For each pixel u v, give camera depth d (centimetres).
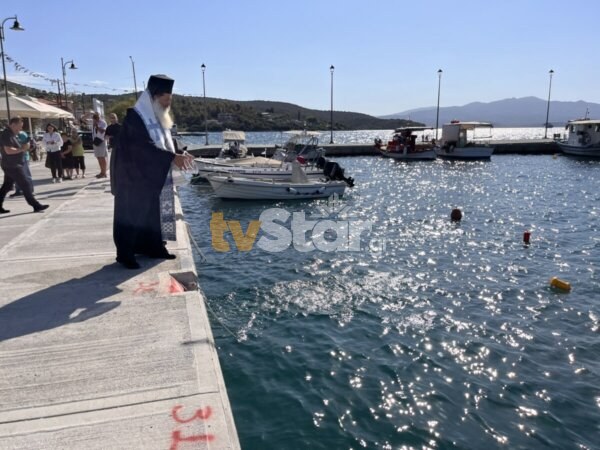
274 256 1230
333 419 547
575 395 607
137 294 455
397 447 504
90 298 445
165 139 516
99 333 377
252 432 521
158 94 500
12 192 1205
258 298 927
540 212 1995
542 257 1257
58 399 293
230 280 1032
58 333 376
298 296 941
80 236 687
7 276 505
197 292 464
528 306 905
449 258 1240
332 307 888
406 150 4825
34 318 402
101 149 1485
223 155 3284
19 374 319
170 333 378
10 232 736
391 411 566
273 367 662
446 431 532
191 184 2789
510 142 5547
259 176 2477
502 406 582
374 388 614
